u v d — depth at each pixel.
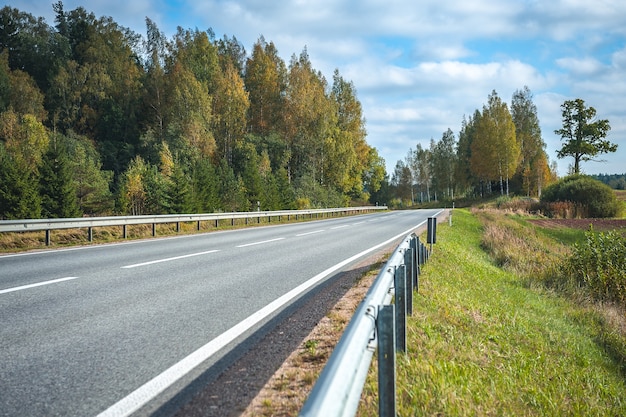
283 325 5.25
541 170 76.00
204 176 43.44
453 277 10.96
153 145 61.28
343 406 1.79
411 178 120.62
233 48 94.31
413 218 32.34
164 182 44.09
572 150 74.62
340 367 1.91
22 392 3.29
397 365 4.35
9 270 8.71
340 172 65.06
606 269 14.41
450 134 105.38
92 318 5.34
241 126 67.94
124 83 85.75
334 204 58.09
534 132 84.12
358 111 74.00
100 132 81.88
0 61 79.88
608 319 11.09
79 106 82.88
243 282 7.80
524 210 49.53
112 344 4.43
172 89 72.12
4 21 97.56
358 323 2.50
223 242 14.88
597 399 6.00
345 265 9.98
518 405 4.85
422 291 8.12
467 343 6.16
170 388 3.46
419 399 3.89
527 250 21.50
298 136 65.19
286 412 3.12
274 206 44.84
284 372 3.83
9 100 73.94
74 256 10.94
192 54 78.75
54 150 40.16
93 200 50.31
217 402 3.25
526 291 13.29
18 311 5.58
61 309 5.71
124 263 9.77
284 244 14.33
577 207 47.16
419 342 5.32
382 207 62.03
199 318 5.46
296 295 6.85
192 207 37.75
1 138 58.41
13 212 33.09
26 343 4.39
